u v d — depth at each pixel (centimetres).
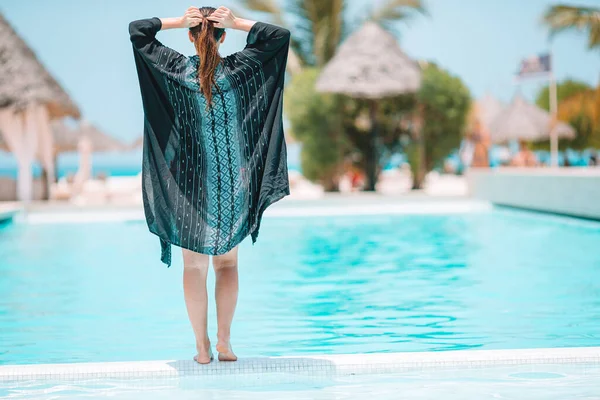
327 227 1383
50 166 2039
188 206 392
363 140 2384
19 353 492
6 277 846
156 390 373
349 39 2217
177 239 391
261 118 394
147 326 571
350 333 533
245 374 397
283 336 527
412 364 400
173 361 407
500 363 404
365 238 1196
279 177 394
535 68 2634
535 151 3691
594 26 3269
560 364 404
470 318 579
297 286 748
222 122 388
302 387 375
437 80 2312
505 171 1867
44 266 935
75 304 673
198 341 405
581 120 3619
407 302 651
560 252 987
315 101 2291
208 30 385
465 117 2350
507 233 1238
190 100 387
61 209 1585
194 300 403
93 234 1331
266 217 1583
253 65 390
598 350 414
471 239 1159
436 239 1167
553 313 594
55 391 372
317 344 501
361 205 1672
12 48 1886
